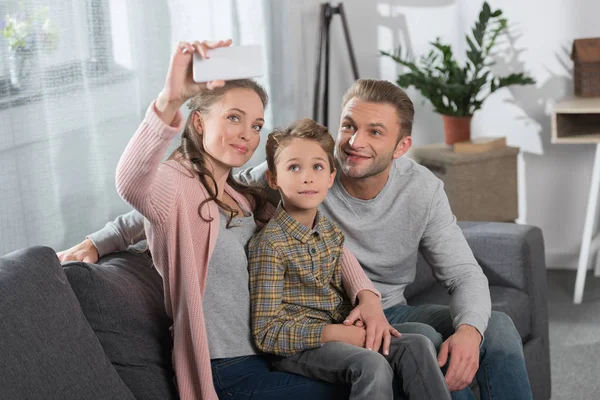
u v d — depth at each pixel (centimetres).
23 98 194
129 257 177
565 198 380
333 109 404
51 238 205
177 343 157
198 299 153
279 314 165
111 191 234
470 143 349
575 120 350
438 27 384
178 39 266
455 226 204
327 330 163
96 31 224
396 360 160
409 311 200
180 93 139
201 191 163
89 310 153
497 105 380
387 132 190
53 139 206
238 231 170
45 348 133
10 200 190
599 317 322
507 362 182
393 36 391
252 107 165
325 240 174
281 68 344
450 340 173
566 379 269
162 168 158
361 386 149
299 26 377
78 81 214
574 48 349
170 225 154
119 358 154
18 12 192
